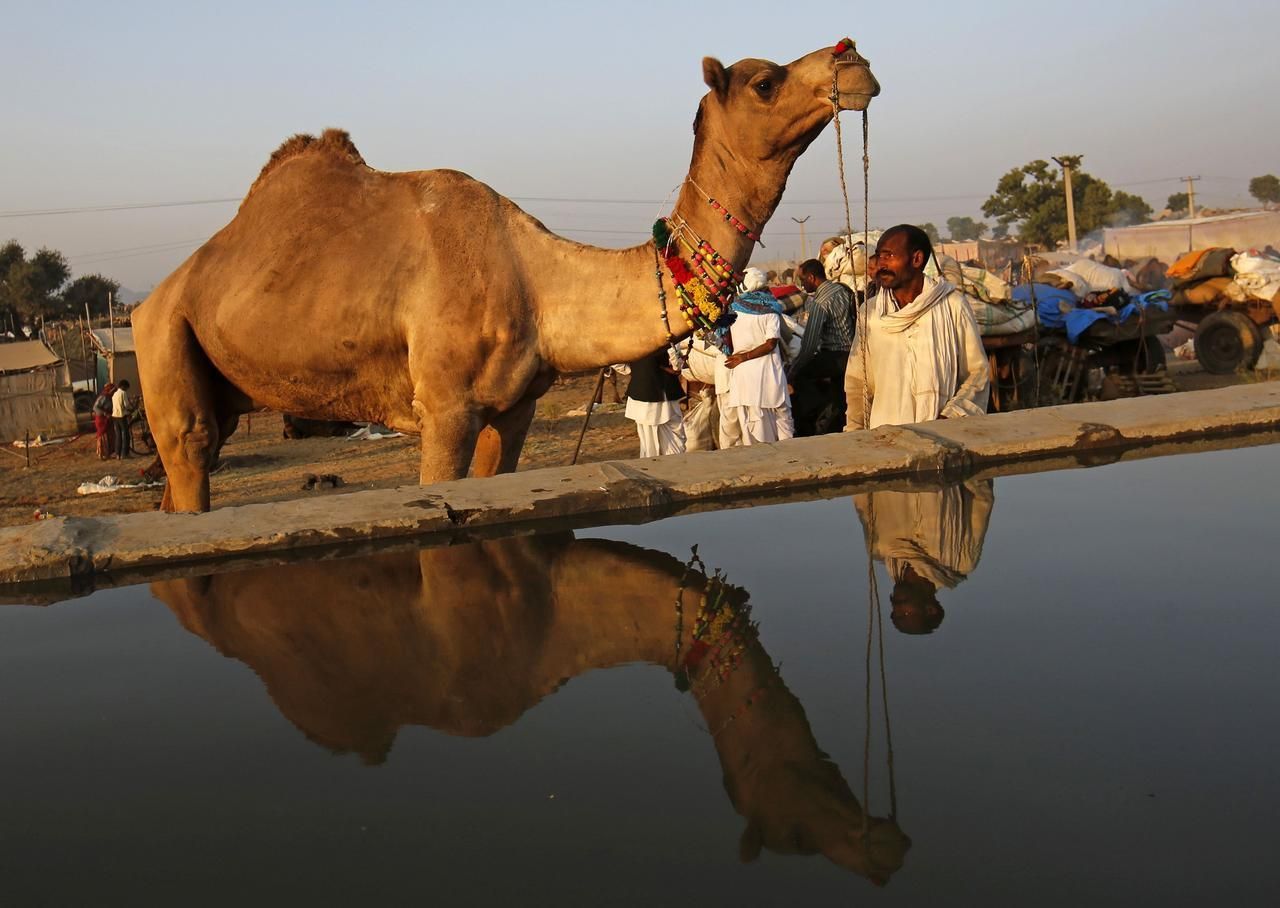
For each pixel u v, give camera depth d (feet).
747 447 11.67
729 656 6.13
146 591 8.43
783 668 5.84
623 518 10.09
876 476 11.27
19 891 3.90
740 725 5.09
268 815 4.43
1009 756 4.50
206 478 19.12
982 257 92.84
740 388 25.85
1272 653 5.68
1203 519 8.96
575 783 4.57
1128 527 8.77
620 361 16.99
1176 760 4.38
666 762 4.72
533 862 3.88
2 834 4.37
